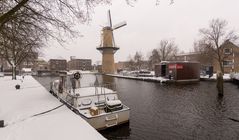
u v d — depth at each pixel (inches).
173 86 1182.9
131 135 404.5
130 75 2112.5
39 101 481.4
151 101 735.7
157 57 2669.8
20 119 332.5
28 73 2598.4
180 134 408.2
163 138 388.2
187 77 1430.9
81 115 387.9
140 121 491.5
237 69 1975.9
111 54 2405.3
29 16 313.0
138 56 3316.9
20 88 770.2
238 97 788.0
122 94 917.2
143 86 1227.2
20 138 233.0
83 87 511.5
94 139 226.4
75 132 249.1
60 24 320.5
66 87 495.2
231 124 464.8
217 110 589.0
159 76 1686.8
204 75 1718.8
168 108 621.3
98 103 437.1
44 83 1433.3
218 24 1642.5
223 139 384.2
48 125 279.3
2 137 237.1
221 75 837.8
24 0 270.1
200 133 413.1
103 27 2442.2
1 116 358.9
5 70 2864.2
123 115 416.5
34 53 908.0
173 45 2696.9
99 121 381.7
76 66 4256.9
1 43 411.8
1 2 316.2
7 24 341.1
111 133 404.2
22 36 369.4
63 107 411.8
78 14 307.6
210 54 1723.7
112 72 2395.4
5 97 553.3
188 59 2664.9
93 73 539.8
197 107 629.3
